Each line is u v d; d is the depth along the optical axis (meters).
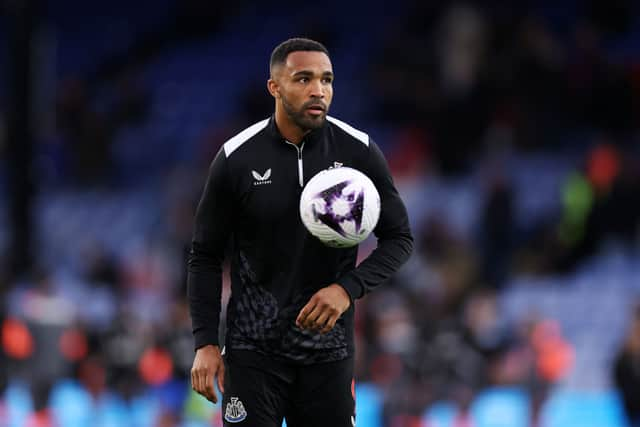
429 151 62.47
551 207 58.31
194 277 15.92
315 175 15.38
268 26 85.06
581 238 55.75
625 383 37.06
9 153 51.78
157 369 40.22
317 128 15.40
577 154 61.31
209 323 15.78
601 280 54.75
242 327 15.81
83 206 68.38
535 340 40.03
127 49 85.62
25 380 41.12
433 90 64.75
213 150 63.56
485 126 60.91
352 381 15.98
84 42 87.44
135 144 74.31
